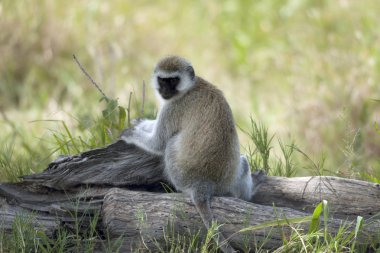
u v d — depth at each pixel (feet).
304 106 92.94
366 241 48.03
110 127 62.54
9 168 62.13
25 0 109.81
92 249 48.88
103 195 54.13
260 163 64.18
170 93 55.98
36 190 54.75
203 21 126.82
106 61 104.01
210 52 118.21
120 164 55.47
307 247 46.91
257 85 108.27
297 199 55.36
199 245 49.32
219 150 53.21
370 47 100.22
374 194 53.42
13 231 49.37
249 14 127.13
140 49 113.39
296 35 113.80
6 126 89.51
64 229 51.29
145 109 76.13
